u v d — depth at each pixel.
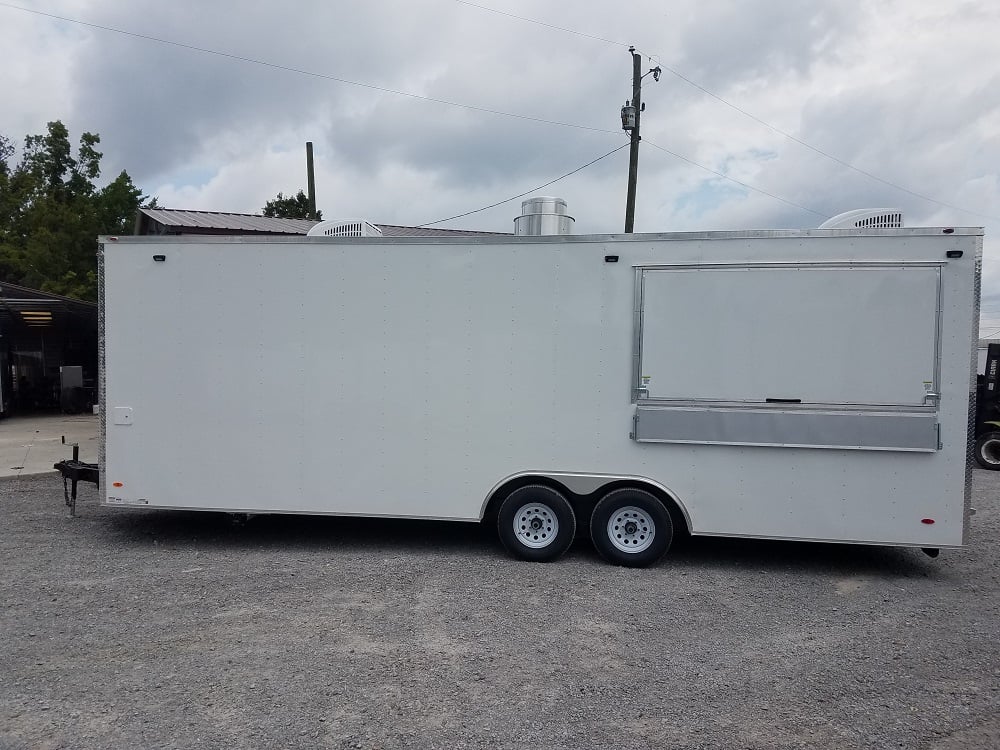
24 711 3.24
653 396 5.58
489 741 3.02
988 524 7.53
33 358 21.25
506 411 5.77
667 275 5.53
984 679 3.71
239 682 3.56
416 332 5.86
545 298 5.70
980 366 13.55
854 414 5.31
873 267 5.25
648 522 5.67
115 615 4.50
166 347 6.11
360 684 3.55
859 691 3.55
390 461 5.92
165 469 6.16
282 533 6.77
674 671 3.77
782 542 6.68
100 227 28.12
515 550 5.84
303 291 5.96
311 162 21.28
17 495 8.50
